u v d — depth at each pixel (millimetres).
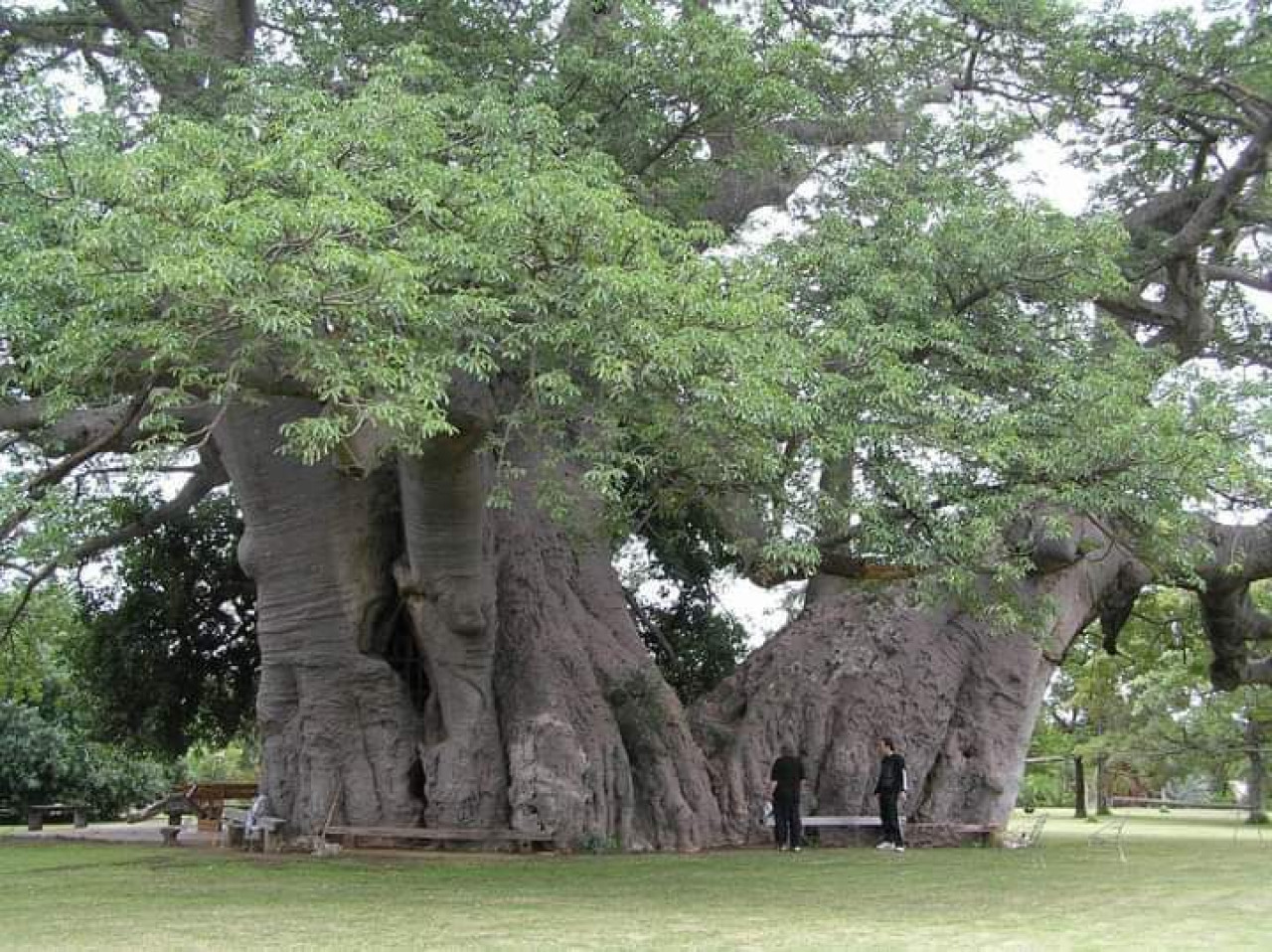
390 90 12969
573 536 16469
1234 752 44531
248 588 26062
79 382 11797
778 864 16375
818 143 18922
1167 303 22969
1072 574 22047
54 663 32062
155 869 15266
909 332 14617
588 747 18328
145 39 17594
